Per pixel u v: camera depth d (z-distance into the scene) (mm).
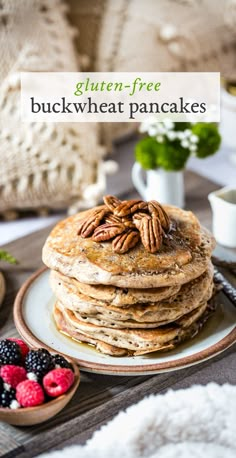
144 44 3080
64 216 2775
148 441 1412
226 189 2160
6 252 2139
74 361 1617
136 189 2572
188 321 1671
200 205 2410
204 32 3207
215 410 1454
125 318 1622
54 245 1713
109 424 1444
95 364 1606
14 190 2689
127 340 1648
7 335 1773
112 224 1687
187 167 2947
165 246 1669
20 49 2848
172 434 1429
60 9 3035
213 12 3258
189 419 1436
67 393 1474
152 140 2340
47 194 2705
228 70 3252
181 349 1663
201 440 1441
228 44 3283
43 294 1887
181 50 3111
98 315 1646
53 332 1738
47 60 2861
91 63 3111
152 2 3141
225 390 1498
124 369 1590
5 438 1463
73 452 1400
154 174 2352
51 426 1490
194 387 1512
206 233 1787
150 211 1718
